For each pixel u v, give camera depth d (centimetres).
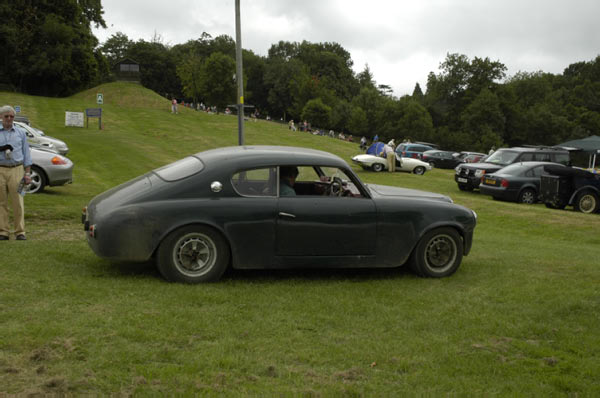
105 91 6856
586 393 308
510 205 1616
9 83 7462
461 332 405
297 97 11306
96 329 365
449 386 311
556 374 332
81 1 8025
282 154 544
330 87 11856
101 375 297
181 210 498
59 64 7125
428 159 3625
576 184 1515
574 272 632
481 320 432
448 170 3531
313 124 9956
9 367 298
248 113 10419
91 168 2089
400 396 294
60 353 322
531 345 379
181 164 553
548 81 10869
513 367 341
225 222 507
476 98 8419
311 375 316
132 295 453
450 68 9162
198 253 510
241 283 520
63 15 7500
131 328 369
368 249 552
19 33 7025
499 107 8519
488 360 352
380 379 316
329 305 458
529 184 1786
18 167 645
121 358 320
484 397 299
